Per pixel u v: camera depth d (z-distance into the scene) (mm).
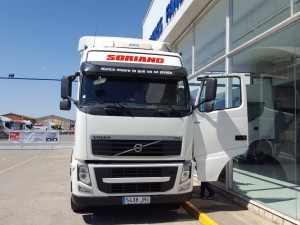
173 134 6031
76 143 5867
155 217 6602
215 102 8469
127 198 5848
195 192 8633
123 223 6184
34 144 27547
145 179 5887
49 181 10859
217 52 9750
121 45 6859
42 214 6770
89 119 5762
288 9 6312
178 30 13086
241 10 8258
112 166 5777
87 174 5758
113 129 5797
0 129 46562
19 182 10633
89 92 6035
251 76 7738
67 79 6254
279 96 6992
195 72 11352
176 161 6133
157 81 6340
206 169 6699
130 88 6180
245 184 7969
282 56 6656
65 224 6105
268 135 7418
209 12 10508
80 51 7703
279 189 6848
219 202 7539
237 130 6844
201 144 6738
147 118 5930
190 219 6477
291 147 6598
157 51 6605
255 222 5977
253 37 7676
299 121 6340
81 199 5758
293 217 5578
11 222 6203
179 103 6254
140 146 5875
